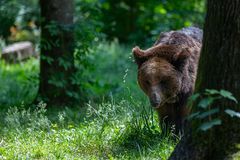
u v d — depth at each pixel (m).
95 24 16.55
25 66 24.55
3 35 17.97
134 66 22.61
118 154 10.68
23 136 12.09
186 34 12.15
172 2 26.34
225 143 8.66
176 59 10.95
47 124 12.41
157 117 12.45
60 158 10.45
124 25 28.80
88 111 14.01
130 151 10.80
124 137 11.38
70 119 13.52
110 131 11.69
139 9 28.73
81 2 20.22
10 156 10.55
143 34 25.95
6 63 25.92
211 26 8.66
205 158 8.77
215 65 8.62
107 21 27.92
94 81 17.67
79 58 16.50
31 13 20.66
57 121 13.69
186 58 10.93
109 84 18.22
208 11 8.73
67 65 15.87
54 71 16.27
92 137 11.47
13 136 12.15
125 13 28.70
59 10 16.22
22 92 18.17
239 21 8.40
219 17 8.54
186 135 8.97
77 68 16.75
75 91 16.59
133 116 11.88
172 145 10.95
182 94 11.23
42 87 16.41
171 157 9.07
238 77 8.49
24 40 28.75
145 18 27.30
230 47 8.48
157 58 11.11
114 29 28.27
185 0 26.48
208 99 7.79
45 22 16.39
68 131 11.98
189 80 11.25
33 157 10.66
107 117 12.30
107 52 25.58
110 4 28.84
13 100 17.25
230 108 8.54
